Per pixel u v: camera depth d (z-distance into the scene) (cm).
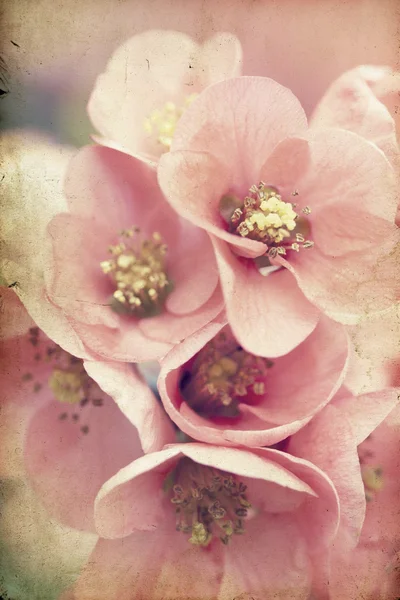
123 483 18
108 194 19
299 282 18
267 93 18
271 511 19
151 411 18
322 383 19
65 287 19
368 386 19
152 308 19
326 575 19
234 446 18
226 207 19
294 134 19
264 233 19
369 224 19
